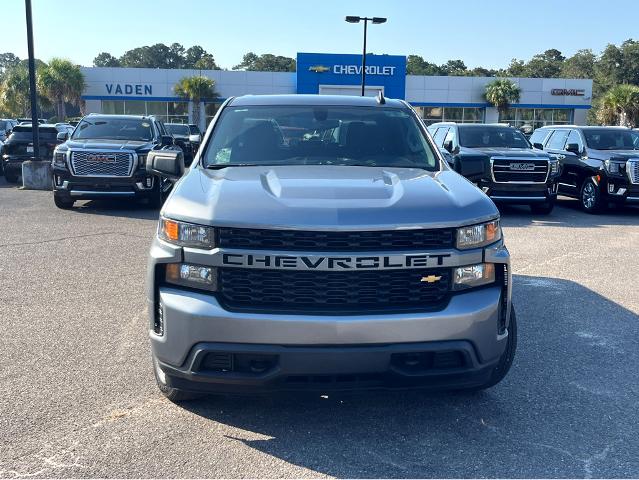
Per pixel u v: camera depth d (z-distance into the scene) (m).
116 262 7.92
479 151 12.83
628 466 3.32
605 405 4.06
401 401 4.07
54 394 4.12
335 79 45.75
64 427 3.68
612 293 6.77
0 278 7.10
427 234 3.35
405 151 4.73
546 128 16.42
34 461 3.30
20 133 17.98
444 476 3.22
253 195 3.50
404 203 3.45
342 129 4.86
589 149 13.82
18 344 5.04
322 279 3.26
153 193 12.49
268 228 3.25
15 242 9.16
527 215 13.07
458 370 3.38
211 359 3.31
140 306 6.09
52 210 12.49
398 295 3.32
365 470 3.27
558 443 3.56
